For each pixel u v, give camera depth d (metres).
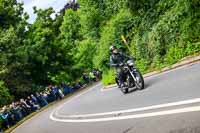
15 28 46.84
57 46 49.69
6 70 38.75
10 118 25.48
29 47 45.47
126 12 24.50
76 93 35.97
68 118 14.39
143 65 19.81
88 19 33.66
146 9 21.66
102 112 11.82
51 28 56.25
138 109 9.60
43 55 47.09
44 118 18.95
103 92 20.39
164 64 17.52
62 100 32.28
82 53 53.25
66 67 50.50
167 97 9.52
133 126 7.91
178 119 6.95
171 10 18.73
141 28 21.92
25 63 41.84
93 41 34.62
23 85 40.41
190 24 16.33
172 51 16.72
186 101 8.09
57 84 48.19
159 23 18.70
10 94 38.88
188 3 16.69
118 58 13.73
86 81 50.50
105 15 33.12
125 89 13.89
